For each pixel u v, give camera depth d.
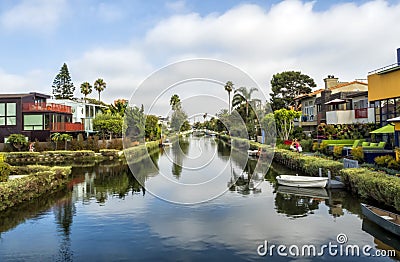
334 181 17.09
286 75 62.22
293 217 11.63
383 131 21.12
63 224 11.21
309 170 20.28
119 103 45.69
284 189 16.84
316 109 41.09
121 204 14.02
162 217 11.86
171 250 8.77
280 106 61.16
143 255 8.49
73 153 35.25
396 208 10.75
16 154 34.19
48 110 40.16
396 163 15.70
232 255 8.38
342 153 22.52
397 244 8.87
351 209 12.49
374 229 10.05
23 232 10.43
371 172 14.02
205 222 11.20
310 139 31.27
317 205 13.29
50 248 9.05
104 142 39.03
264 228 10.44
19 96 40.09
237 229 10.38
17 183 14.28
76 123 43.34
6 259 8.36
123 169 26.42
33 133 40.00
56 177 18.31
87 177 22.36
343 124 29.41
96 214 12.44
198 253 8.56
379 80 23.09
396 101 21.48
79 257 8.44
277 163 28.20
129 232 10.27
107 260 8.23
